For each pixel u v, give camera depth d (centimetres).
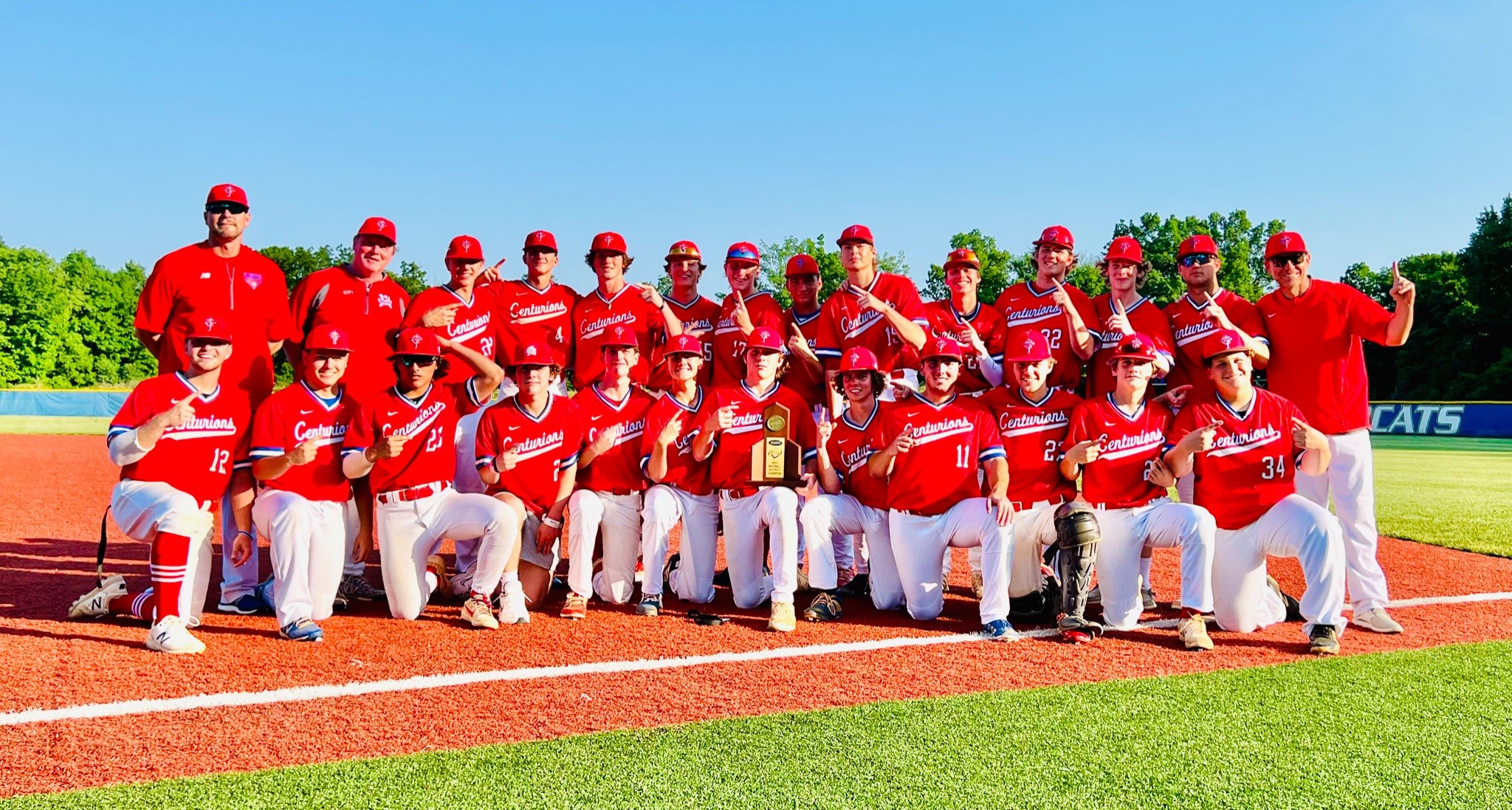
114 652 500
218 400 551
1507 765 359
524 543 631
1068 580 564
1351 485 605
